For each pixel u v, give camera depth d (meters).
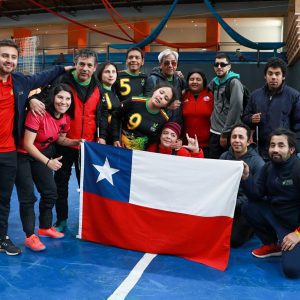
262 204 3.37
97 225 3.62
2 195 3.26
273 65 3.76
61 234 3.76
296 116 3.83
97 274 2.95
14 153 3.23
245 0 19.50
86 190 3.66
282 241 3.08
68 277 2.89
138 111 3.68
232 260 3.31
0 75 3.04
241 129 3.60
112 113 3.90
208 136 4.47
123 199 3.51
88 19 22.03
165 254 3.37
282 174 3.12
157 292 2.68
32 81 3.30
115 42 24.92
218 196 3.21
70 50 22.22
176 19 21.05
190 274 2.99
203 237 3.25
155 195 3.41
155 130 3.70
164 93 3.54
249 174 3.38
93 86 3.76
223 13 19.97
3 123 3.09
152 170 3.42
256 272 3.06
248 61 14.78
